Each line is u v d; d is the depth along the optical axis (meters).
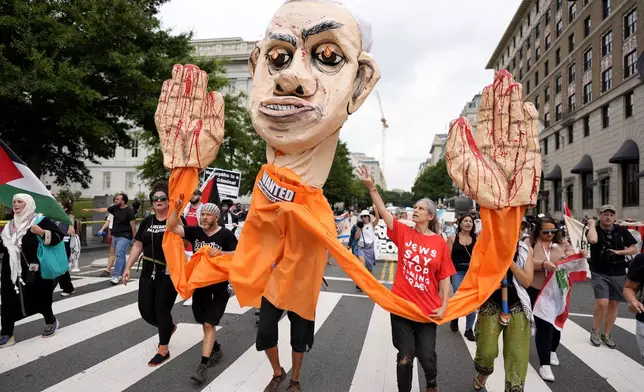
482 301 3.39
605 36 23.78
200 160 4.02
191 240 4.45
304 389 3.79
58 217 5.30
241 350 4.72
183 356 4.46
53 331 4.98
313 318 3.61
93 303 6.48
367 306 6.88
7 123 13.69
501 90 3.56
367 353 4.73
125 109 14.23
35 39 10.75
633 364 4.59
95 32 11.36
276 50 3.66
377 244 13.54
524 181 3.40
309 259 3.48
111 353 4.47
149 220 4.50
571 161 28.12
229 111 21.61
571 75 28.62
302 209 3.44
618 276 5.18
